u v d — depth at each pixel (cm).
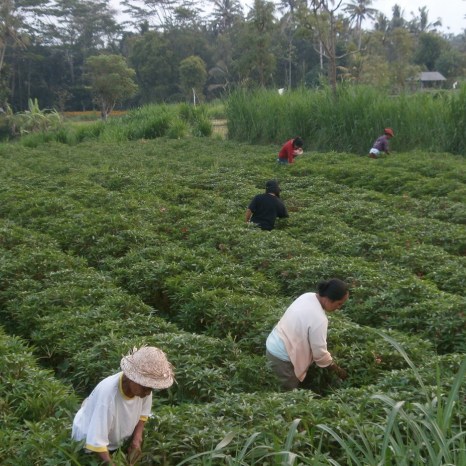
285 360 754
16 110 9056
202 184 2108
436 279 1180
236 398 651
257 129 3388
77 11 9950
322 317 747
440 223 1562
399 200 1856
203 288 1040
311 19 3672
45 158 2950
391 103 2925
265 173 2306
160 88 8294
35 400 661
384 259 1302
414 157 2536
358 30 6662
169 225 1548
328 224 1568
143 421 552
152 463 557
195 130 3884
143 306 998
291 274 1170
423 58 8969
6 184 2061
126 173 2259
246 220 1518
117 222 1475
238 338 925
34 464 542
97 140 3984
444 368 758
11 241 1366
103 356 789
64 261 1212
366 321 1018
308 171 2356
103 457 516
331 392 791
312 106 3162
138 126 4041
